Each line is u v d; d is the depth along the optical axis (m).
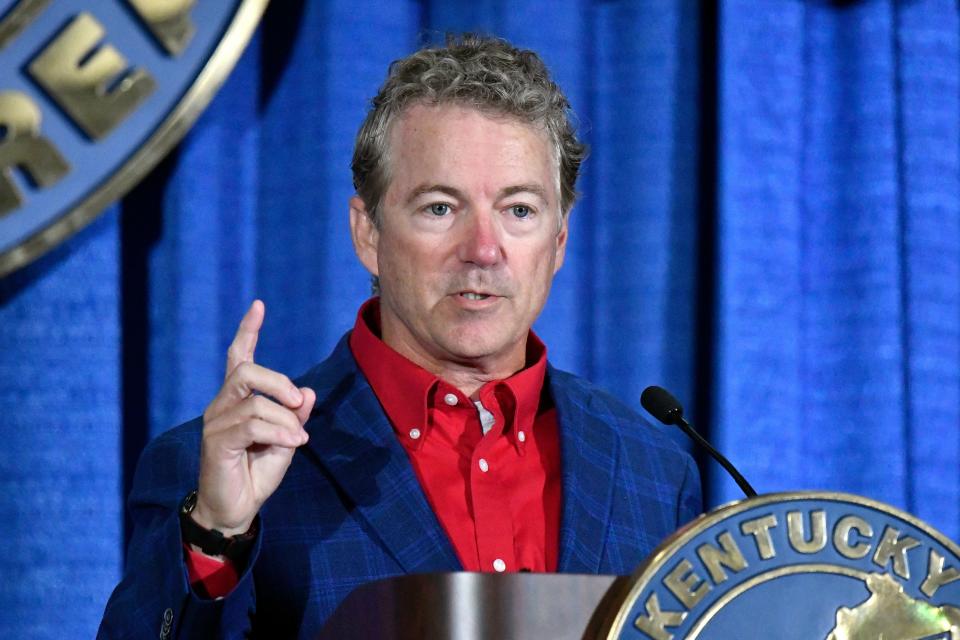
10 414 10.24
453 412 6.59
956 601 4.43
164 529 5.45
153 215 10.71
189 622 5.21
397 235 6.23
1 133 10.20
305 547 5.95
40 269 10.37
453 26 11.09
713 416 11.20
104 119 10.29
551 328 11.12
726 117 11.34
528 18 11.15
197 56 10.46
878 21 11.81
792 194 11.46
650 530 6.47
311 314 10.70
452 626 4.42
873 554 4.44
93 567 10.23
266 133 10.92
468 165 6.10
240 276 10.79
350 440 6.29
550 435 6.73
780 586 4.37
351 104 10.87
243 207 10.84
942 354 11.70
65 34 10.28
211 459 5.12
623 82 11.46
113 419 10.34
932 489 11.58
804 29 11.77
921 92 11.87
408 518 6.03
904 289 11.74
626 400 11.26
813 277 11.71
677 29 11.52
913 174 11.80
